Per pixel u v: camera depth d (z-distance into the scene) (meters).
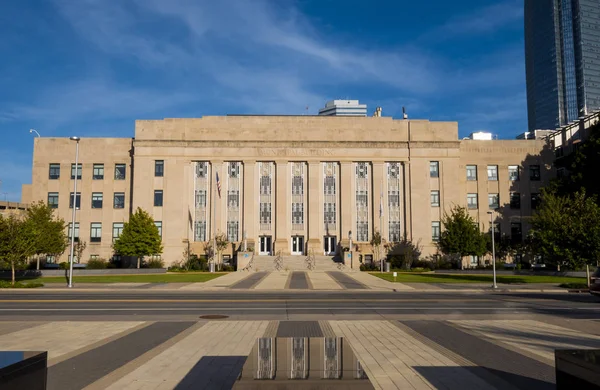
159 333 14.41
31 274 44.12
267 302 23.69
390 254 59.91
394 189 61.31
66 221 61.00
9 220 35.12
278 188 60.28
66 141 62.09
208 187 60.62
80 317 17.98
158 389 8.66
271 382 5.17
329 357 6.35
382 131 61.53
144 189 59.59
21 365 5.52
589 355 5.63
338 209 60.78
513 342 13.04
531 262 58.84
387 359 10.95
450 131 61.66
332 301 24.31
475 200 62.72
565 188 50.91
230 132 60.97
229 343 12.83
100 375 9.70
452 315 18.75
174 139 60.25
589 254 32.66
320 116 61.84
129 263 58.22
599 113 50.59
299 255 59.12
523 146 63.53
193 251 59.22
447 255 59.00
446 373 9.72
